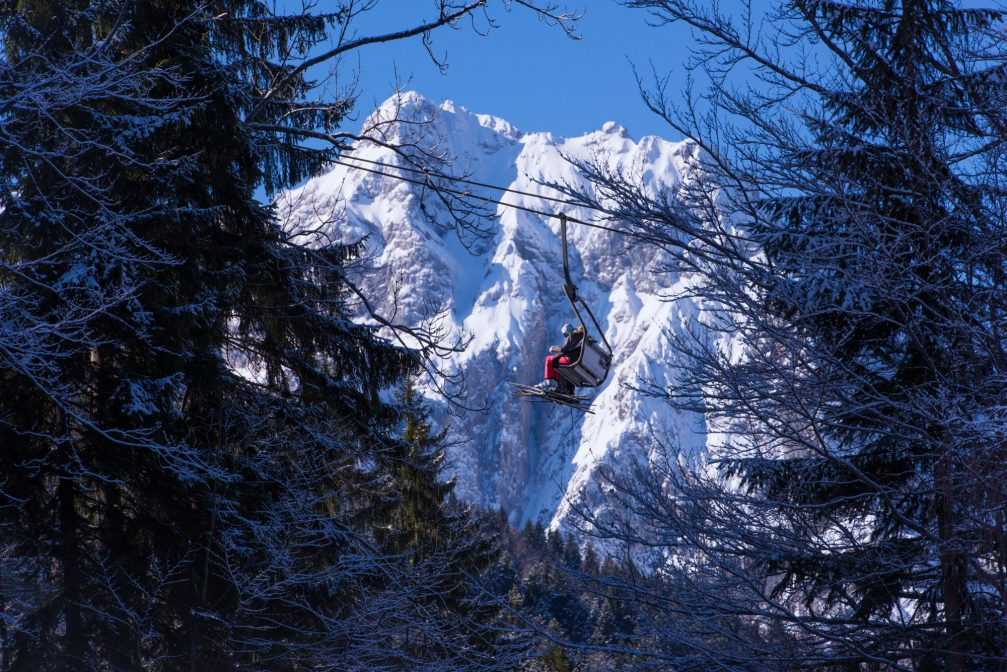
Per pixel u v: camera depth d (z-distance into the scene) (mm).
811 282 27859
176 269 29219
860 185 28547
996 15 28953
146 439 25844
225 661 29297
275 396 34969
